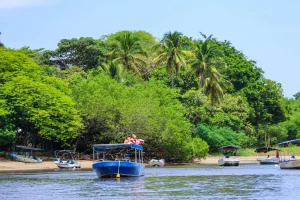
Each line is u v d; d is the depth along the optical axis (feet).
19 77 216.74
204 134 290.76
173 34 286.87
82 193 110.01
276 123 388.98
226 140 297.33
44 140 240.94
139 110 233.35
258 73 383.86
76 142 240.73
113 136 231.30
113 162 143.74
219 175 160.86
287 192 109.40
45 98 216.95
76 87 247.29
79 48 320.91
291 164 194.70
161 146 241.14
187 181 137.69
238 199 98.22
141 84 279.90
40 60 321.11
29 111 214.07
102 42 326.44
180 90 308.19
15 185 129.29
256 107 362.12
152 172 178.09
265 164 250.37
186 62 304.91
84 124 234.58
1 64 224.33
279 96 379.76
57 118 221.87
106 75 268.82
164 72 314.76
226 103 323.16
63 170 193.67
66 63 326.65
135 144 146.72
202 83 293.43
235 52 399.85
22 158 216.33
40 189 119.03
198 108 289.33
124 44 288.71
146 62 317.63
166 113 242.78
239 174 166.30
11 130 213.46
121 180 140.46
